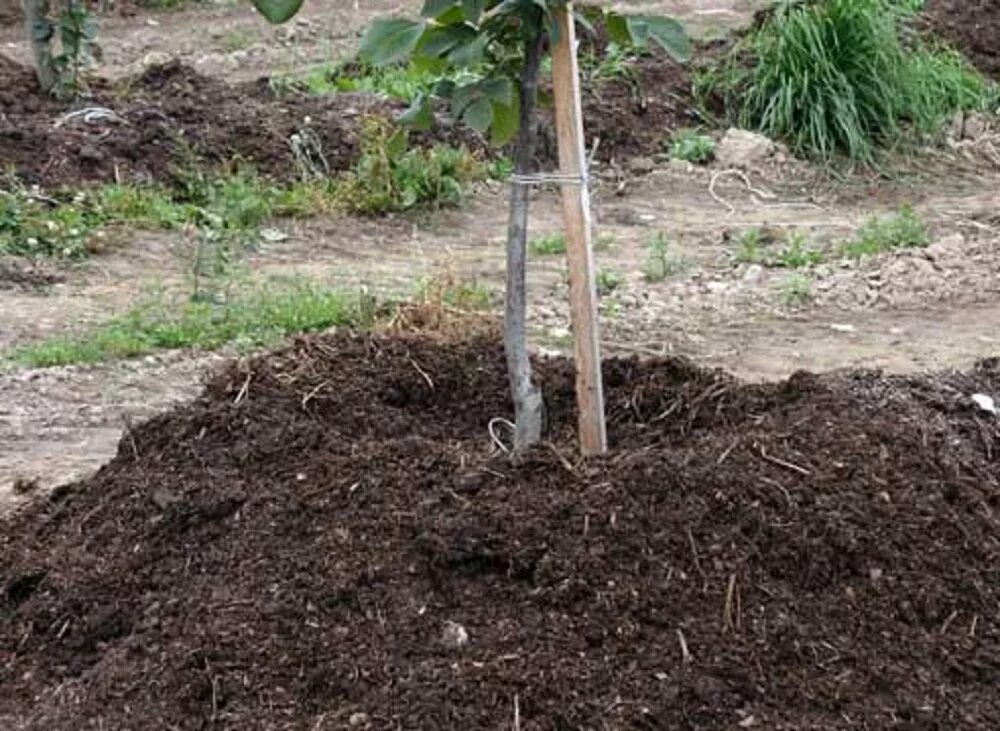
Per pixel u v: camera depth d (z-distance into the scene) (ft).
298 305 19.89
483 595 10.52
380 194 24.72
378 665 10.09
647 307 20.67
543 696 9.87
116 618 10.97
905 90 28.78
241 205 23.85
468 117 10.44
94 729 10.04
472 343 13.47
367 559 10.71
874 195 26.94
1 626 11.27
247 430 11.96
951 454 11.93
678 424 12.24
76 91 27.48
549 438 12.19
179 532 11.35
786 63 28.71
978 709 10.20
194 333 19.21
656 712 9.82
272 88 28.78
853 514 10.94
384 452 11.55
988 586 10.94
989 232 24.54
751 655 10.18
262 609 10.48
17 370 18.19
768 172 27.48
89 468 15.49
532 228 24.38
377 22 10.58
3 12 37.45
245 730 9.82
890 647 10.44
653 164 27.53
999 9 34.65
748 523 10.75
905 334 19.80
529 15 10.51
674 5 37.35
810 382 12.50
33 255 22.18
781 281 21.76
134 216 23.54
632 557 10.53
